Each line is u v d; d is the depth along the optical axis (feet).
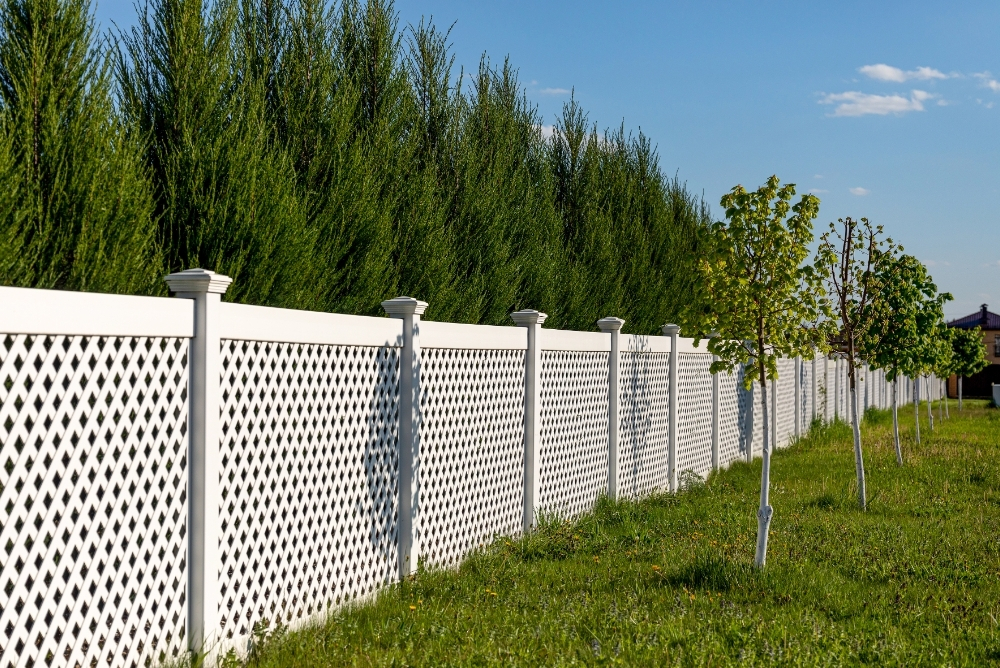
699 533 27.66
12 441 11.77
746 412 50.90
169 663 14.35
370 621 17.92
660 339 37.40
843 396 88.07
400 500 20.99
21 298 11.63
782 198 24.00
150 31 22.79
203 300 14.61
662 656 15.88
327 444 18.37
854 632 17.87
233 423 15.51
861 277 37.32
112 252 19.22
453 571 22.50
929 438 64.95
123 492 13.48
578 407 30.48
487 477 24.91
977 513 32.91
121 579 13.55
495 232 36.14
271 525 16.67
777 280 23.94
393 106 31.65
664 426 38.32
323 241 26.66
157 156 22.67
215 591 15.14
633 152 54.24
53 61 18.92
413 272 31.24
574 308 43.09
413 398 21.01
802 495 36.94
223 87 23.79
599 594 20.70
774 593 21.16
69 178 18.80
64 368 12.42
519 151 42.04
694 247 59.47
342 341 18.37
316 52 28.27
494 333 24.86
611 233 48.62
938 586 22.00
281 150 26.55
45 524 12.26
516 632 16.80
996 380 183.11
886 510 33.63
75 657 12.76
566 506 29.58
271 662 15.38
